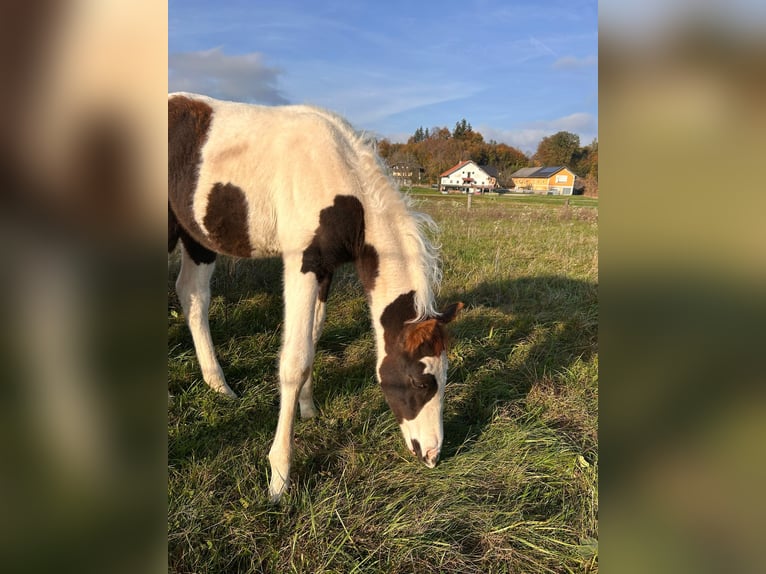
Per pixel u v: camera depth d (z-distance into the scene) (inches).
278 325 167.3
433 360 100.3
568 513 97.0
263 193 113.0
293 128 113.5
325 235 108.9
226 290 184.9
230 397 129.1
